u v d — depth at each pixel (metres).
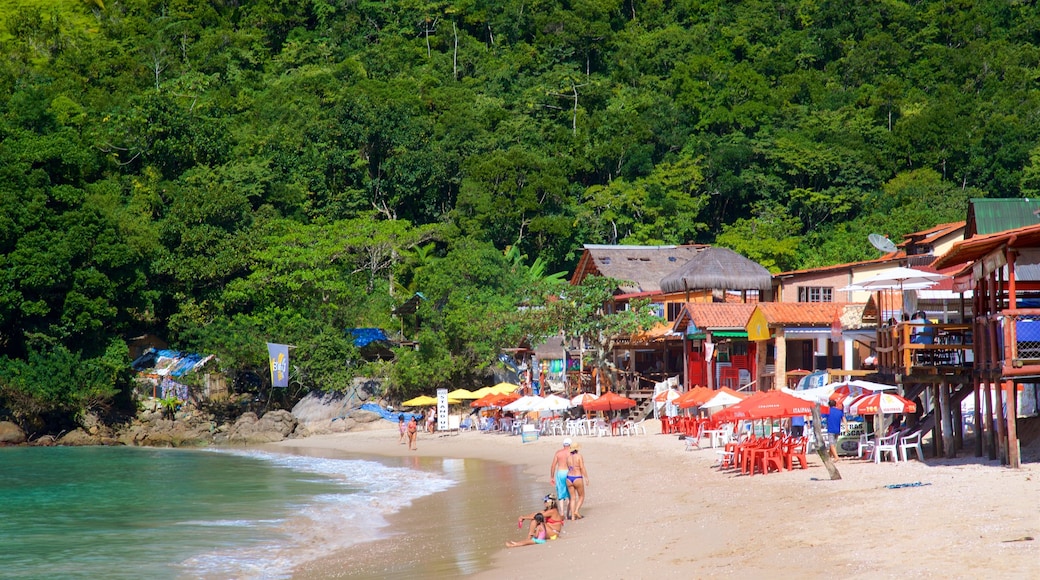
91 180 80.69
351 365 65.88
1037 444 26.72
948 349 27.92
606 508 25.83
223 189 74.44
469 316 64.94
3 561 22.38
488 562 19.61
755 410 27.91
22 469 44.00
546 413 56.62
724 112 119.81
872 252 87.88
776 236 99.88
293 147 95.44
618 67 137.38
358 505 30.38
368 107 100.31
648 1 155.38
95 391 59.91
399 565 20.16
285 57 132.62
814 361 45.75
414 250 87.62
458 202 95.44
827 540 17.22
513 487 33.06
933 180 107.88
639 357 61.22
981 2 148.88
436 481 36.25
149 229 69.69
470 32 148.00
